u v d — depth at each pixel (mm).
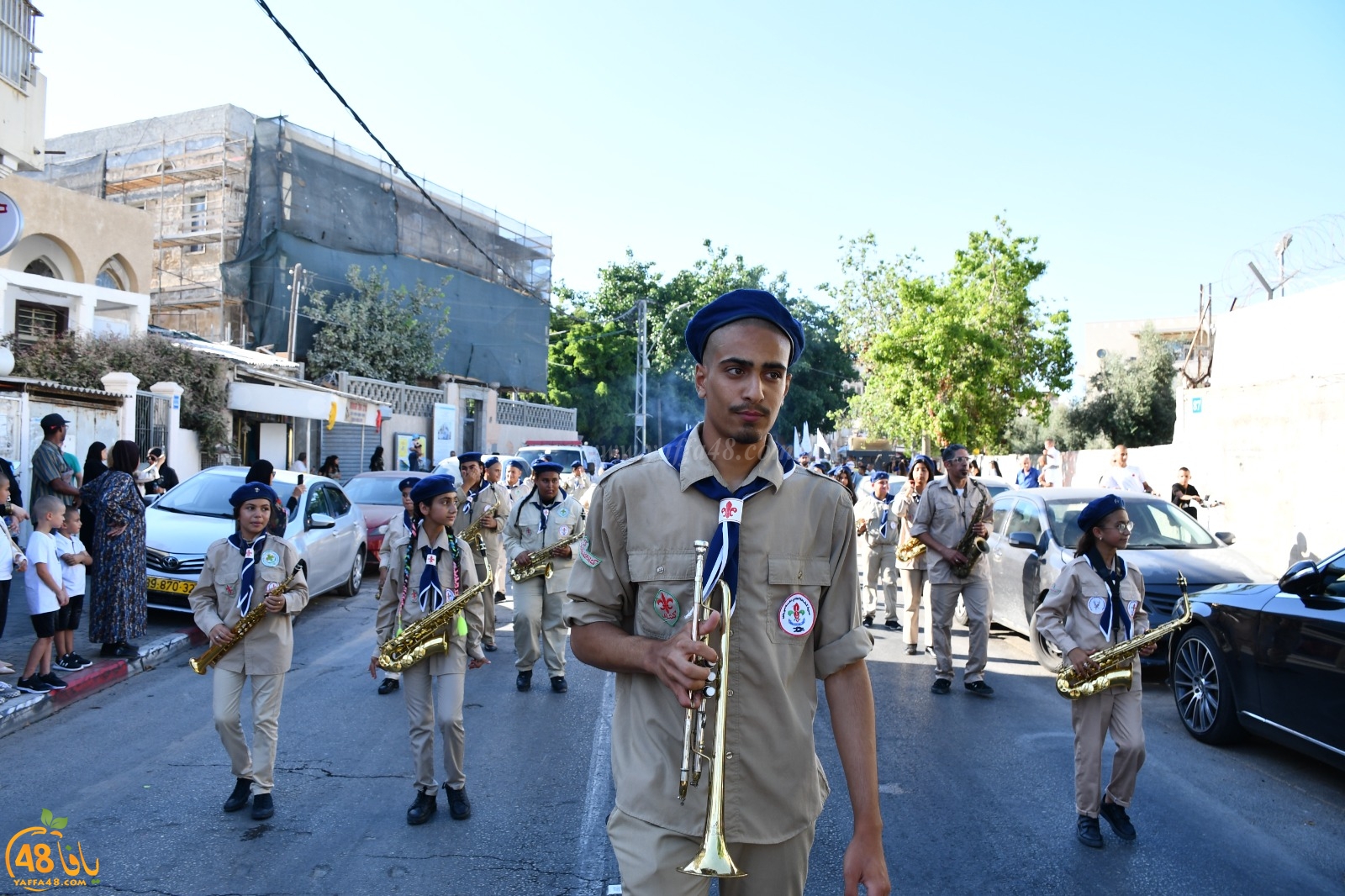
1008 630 10781
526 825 4930
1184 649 6727
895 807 5250
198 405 17969
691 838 2123
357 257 31047
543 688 7922
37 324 16750
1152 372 31078
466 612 5180
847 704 2264
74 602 7715
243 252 28781
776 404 2217
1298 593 5742
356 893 4176
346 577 12383
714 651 1936
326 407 19750
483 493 9742
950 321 25344
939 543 7773
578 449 21516
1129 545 9086
